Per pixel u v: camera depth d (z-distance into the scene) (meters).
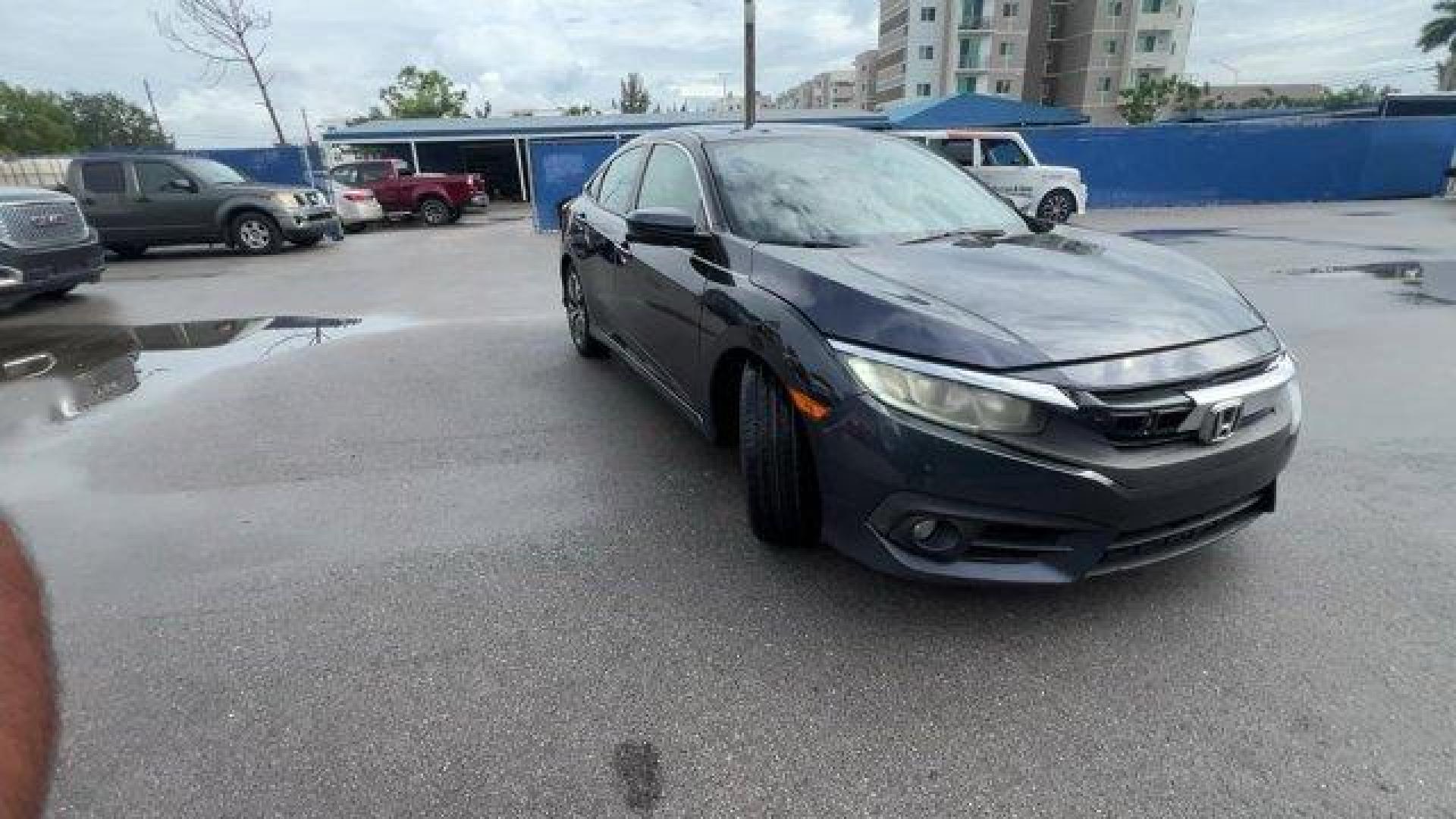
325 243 14.68
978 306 2.32
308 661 2.27
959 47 58.78
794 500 2.60
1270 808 1.73
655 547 2.88
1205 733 1.94
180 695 2.13
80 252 8.34
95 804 1.78
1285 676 2.14
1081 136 18.47
